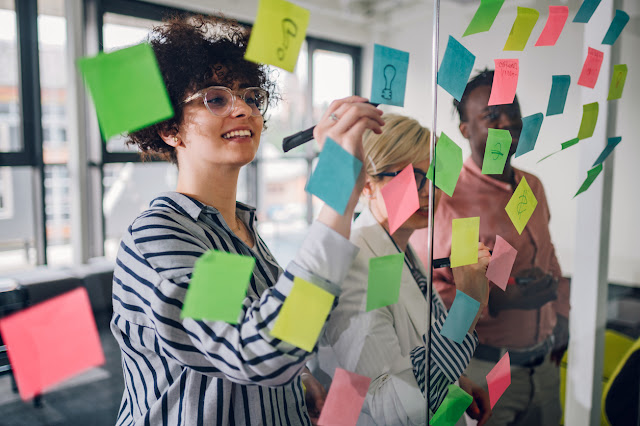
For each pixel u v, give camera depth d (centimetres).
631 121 311
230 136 62
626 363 140
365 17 177
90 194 320
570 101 133
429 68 113
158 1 291
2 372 129
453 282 106
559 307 144
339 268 51
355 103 56
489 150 80
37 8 300
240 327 48
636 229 325
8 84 304
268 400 63
